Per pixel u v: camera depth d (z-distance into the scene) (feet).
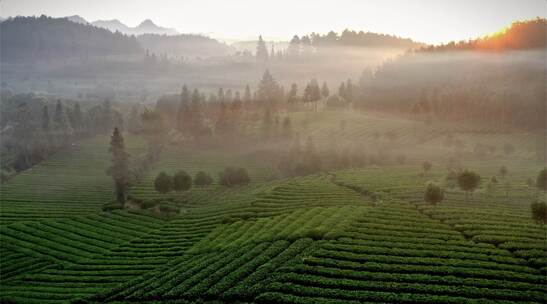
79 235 325.83
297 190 392.06
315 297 201.87
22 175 514.27
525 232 262.26
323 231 268.21
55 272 268.82
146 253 288.71
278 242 262.06
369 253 240.73
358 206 328.29
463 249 241.76
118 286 241.35
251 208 345.10
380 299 197.67
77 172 523.70
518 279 209.77
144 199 409.49
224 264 246.27
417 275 214.28
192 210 383.24
